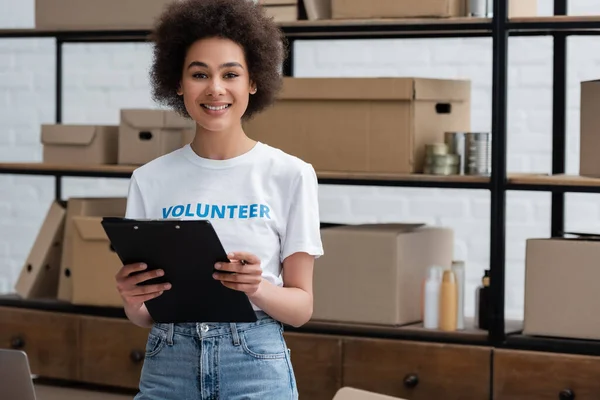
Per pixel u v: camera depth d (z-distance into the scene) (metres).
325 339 3.54
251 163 2.24
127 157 3.91
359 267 3.53
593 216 4.06
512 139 4.18
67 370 3.92
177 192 2.24
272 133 3.67
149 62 4.55
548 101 4.12
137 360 3.79
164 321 2.19
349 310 3.55
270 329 2.21
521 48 4.14
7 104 4.80
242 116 2.40
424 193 4.25
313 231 2.24
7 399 2.15
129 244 2.01
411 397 3.45
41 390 3.91
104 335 3.85
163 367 2.21
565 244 3.29
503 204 3.35
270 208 2.21
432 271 3.52
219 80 2.19
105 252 3.86
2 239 4.81
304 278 2.24
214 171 2.23
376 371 3.49
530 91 4.14
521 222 4.15
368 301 3.53
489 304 3.38
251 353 2.18
